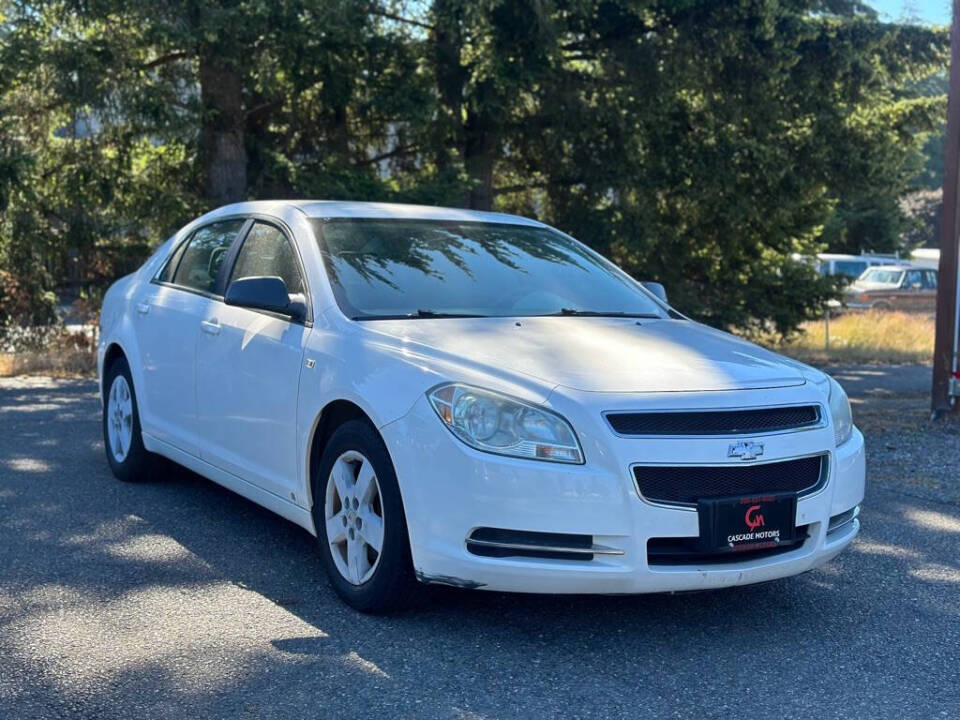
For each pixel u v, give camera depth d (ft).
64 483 21.18
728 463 12.67
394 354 14.08
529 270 17.88
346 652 12.64
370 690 11.57
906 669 12.72
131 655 12.37
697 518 12.55
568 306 17.06
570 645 13.15
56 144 47.39
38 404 32.76
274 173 46.88
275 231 17.98
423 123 46.19
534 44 45.62
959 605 15.21
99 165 46.93
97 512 18.93
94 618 13.57
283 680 11.77
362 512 13.92
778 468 13.20
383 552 13.46
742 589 15.65
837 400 14.75
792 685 12.14
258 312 17.04
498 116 48.21
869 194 53.42
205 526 18.15
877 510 20.84
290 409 15.49
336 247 16.84
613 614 14.33
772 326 60.44
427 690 11.62
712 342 15.69
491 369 13.24
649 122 48.39
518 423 12.60
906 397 40.47
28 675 11.71
